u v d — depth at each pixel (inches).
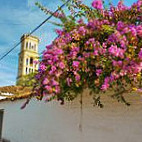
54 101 347.9
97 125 267.9
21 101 447.5
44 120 366.6
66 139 312.3
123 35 207.5
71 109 311.3
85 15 247.3
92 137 271.7
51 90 213.3
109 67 205.8
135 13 230.7
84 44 220.4
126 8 235.5
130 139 232.1
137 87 212.7
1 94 677.3
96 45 211.8
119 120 245.0
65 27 244.1
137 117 229.8
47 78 214.7
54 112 344.8
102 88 203.3
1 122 551.5
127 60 197.2
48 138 350.0
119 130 243.4
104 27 219.0
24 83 247.4
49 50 223.0
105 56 209.3
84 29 226.8
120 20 233.8
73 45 222.5
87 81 220.8
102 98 264.7
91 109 279.0
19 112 450.9
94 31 226.5
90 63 214.4
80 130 290.2
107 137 253.9
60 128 327.3
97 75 210.4
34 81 241.0
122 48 204.2
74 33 228.2
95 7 235.9
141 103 228.5
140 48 204.7
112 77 201.2
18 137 443.2
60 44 224.7
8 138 483.8
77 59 218.4
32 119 401.4
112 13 240.1
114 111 251.4
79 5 250.5
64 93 233.1
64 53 221.8
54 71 215.3
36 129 385.7
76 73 215.2
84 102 289.6
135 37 204.4
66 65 217.8
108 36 223.3
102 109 264.5
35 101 397.7
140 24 226.4
